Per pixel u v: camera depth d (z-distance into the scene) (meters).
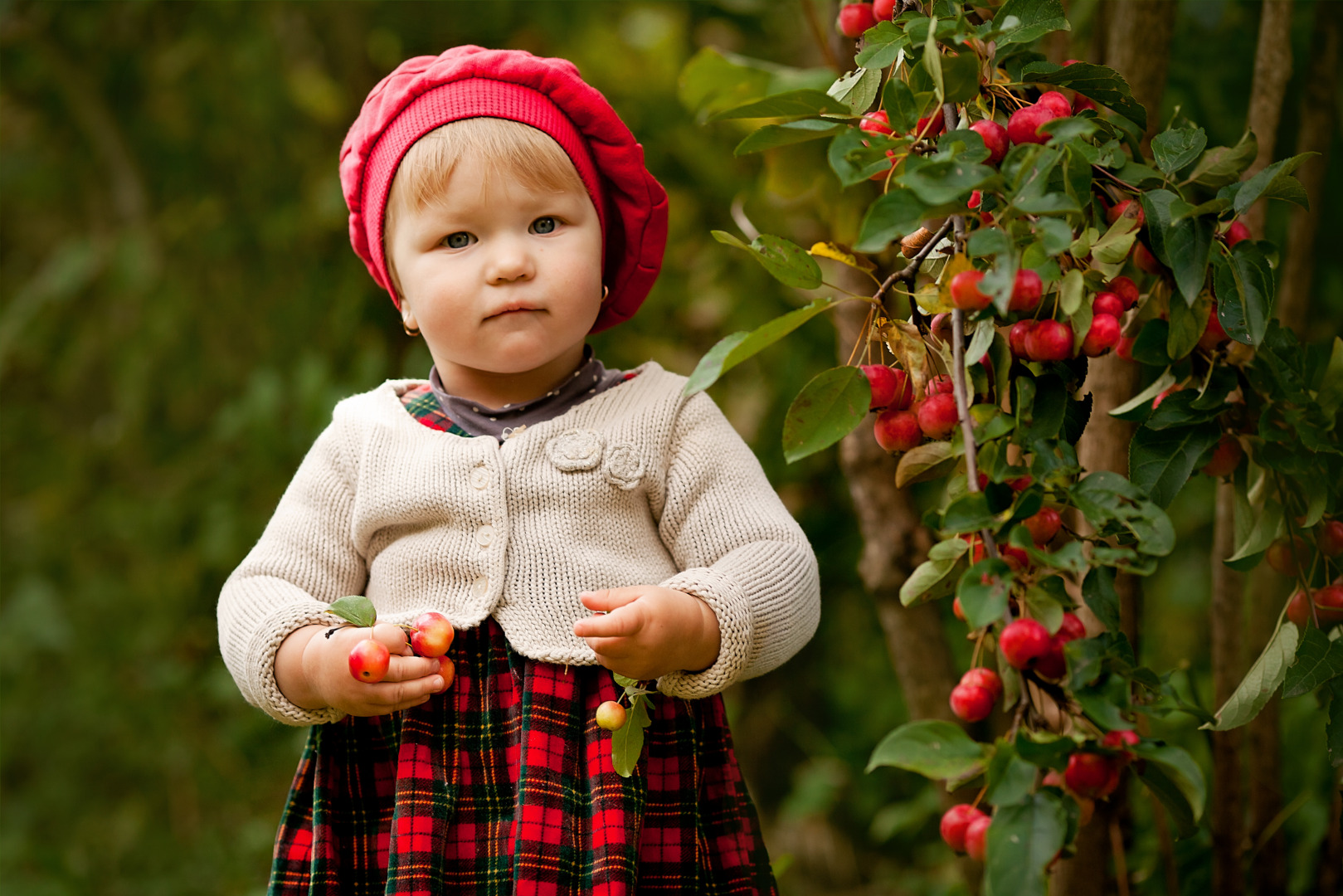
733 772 1.79
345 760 1.73
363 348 4.03
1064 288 1.35
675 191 3.65
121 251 4.53
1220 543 2.25
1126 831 2.26
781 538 1.73
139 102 4.62
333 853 1.68
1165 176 1.48
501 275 1.68
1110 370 2.00
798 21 3.71
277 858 1.71
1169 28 2.01
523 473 1.73
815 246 1.58
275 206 4.41
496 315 1.70
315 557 1.79
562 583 1.69
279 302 4.37
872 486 2.46
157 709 4.51
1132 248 1.54
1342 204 3.07
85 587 4.89
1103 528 1.29
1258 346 1.47
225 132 4.49
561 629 1.67
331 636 1.59
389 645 1.54
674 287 3.79
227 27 4.32
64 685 4.82
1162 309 1.54
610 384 1.86
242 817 4.28
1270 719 2.30
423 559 1.73
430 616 1.59
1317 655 1.54
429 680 1.54
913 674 2.48
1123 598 2.05
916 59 1.48
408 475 1.76
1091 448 2.02
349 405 1.90
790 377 3.64
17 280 5.44
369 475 1.79
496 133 1.71
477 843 1.64
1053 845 1.11
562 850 1.59
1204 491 3.54
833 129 1.44
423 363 3.88
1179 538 3.71
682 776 1.70
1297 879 2.36
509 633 1.67
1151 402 1.63
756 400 3.87
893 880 3.74
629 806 1.62
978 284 1.21
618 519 1.75
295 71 4.24
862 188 2.54
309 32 4.21
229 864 4.09
